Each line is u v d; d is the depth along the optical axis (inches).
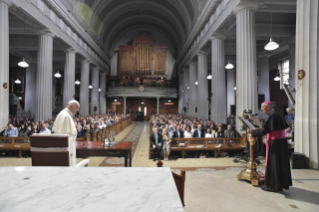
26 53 829.2
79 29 614.2
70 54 610.2
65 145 97.8
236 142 307.6
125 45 1185.4
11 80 928.9
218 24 436.5
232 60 876.0
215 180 166.1
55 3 457.4
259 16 500.4
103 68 1015.6
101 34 908.0
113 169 49.3
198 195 135.0
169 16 941.8
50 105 472.4
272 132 141.0
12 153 304.3
